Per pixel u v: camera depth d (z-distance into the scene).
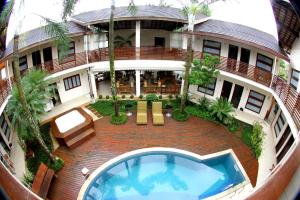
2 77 17.08
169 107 21.64
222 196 14.98
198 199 15.17
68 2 15.39
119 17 19.89
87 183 15.75
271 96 19.61
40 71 17.70
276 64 18.22
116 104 19.86
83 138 18.34
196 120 20.55
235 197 14.88
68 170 16.48
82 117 19.28
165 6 22.89
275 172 3.84
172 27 22.75
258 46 17.84
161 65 21.41
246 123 20.36
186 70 19.02
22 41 17.25
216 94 22.28
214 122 20.38
